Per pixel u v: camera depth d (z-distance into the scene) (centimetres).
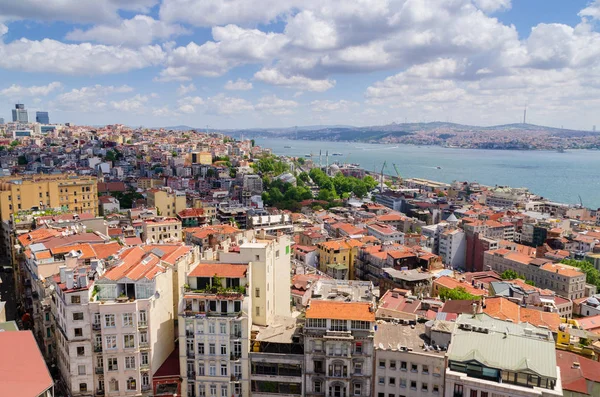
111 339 10012
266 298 11200
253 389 10331
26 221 18550
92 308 9919
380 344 10188
